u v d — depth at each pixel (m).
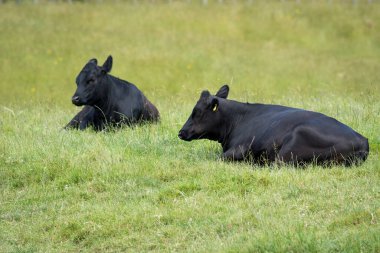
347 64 97.88
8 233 26.52
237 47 103.50
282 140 29.95
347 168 28.73
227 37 108.81
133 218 25.73
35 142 35.66
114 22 111.81
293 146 29.39
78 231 25.73
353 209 23.84
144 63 92.81
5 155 33.88
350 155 29.00
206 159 32.53
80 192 29.41
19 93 81.50
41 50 96.88
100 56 95.50
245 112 33.12
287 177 27.80
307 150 29.20
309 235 21.70
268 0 126.62
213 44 103.88
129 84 43.78
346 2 126.06
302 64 96.38
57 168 31.83
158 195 27.86
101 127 42.22
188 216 25.45
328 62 98.56
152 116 43.72
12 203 29.39
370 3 125.62
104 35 105.06
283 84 85.31
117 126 40.84
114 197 28.73
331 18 117.31
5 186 31.17
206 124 33.25
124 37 104.56
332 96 49.09
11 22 108.62
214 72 91.19
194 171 30.05
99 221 26.08
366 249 20.64
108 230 25.38
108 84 42.16
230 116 33.22
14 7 119.00
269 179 27.91
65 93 81.56
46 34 103.69
